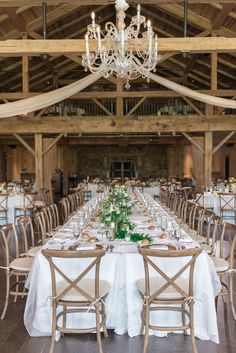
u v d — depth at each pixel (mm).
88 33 4805
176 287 2820
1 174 15336
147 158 17938
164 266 3160
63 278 2988
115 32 4723
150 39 4750
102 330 3160
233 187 8773
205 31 9055
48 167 10719
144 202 6801
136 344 3021
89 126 10414
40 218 4711
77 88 7750
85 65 5246
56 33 9953
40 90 13102
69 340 3088
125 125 10414
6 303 3562
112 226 3645
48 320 3145
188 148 15852
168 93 10586
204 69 11914
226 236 6828
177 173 17375
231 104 7773
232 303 3545
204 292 3113
